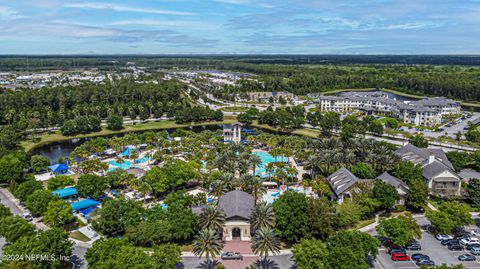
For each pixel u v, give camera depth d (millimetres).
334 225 120625
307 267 90812
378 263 103812
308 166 171750
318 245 95312
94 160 179000
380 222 124750
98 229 123750
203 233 96062
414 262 104500
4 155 193625
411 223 111188
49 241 95938
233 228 118188
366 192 136750
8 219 109062
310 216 114000
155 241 111250
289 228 112000
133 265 87250
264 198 154750
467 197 148750
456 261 105062
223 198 131000
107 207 120438
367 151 185250
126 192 161875
